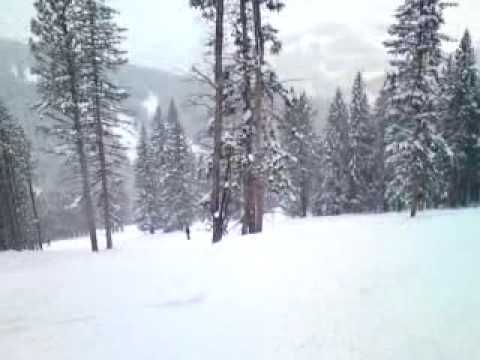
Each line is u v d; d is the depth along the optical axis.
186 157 39.03
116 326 4.83
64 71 18.19
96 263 11.23
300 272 5.73
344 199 34.59
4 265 15.27
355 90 33.31
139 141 42.97
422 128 20.23
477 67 28.20
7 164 30.06
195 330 4.39
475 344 3.21
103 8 18.91
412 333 3.56
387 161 22.30
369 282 4.97
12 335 4.86
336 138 34.84
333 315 4.19
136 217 47.16
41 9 17.20
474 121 28.09
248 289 5.47
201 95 11.68
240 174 13.74
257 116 12.40
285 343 3.74
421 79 19.73
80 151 19.98
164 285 6.51
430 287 4.51
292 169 30.55
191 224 40.47
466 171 30.05
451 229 8.22
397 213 26.09
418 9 19.17
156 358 3.82
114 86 20.42
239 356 3.63
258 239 8.45
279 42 12.86
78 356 4.05
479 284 4.36
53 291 7.28
